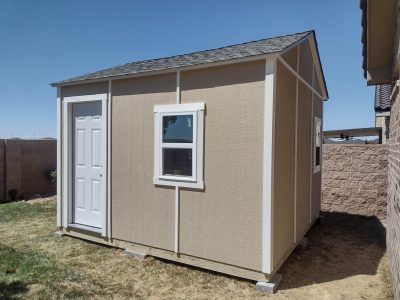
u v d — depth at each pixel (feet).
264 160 12.37
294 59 15.98
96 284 12.52
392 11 12.29
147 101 15.64
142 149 15.85
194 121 13.99
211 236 13.74
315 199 22.57
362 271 14.40
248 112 12.78
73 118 19.21
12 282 12.40
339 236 20.18
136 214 16.12
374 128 39.37
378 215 25.49
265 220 12.36
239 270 13.10
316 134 22.53
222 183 13.42
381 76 17.43
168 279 13.17
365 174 26.03
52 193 38.47
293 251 17.03
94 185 18.35
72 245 17.56
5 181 34.50
